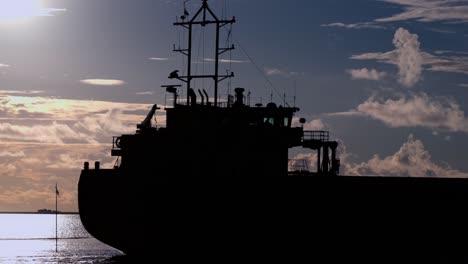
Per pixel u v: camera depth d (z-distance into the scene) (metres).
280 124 106.56
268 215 99.69
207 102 107.50
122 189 105.94
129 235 105.44
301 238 99.31
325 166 107.81
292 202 99.31
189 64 110.94
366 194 98.69
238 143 103.69
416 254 99.06
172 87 109.38
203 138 104.06
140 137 106.69
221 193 100.94
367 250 99.19
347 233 98.88
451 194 98.31
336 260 99.69
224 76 109.06
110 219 106.38
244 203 100.25
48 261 150.25
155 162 105.44
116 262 117.69
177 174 103.88
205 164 103.69
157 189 103.88
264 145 104.06
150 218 104.00
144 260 106.00
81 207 108.06
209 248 101.62
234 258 101.19
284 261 100.31
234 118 105.12
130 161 107.56
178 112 107.56
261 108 106.69
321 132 107.69
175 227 102.69
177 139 104.75
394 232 98.69
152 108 109.31
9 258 160.25
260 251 100.31
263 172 103.69
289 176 99.69
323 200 99.00
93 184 107.62
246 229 100.19
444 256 98.69
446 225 98.31
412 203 98.44
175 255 103.38
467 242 98.12
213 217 101.06
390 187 98.75
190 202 102.06
